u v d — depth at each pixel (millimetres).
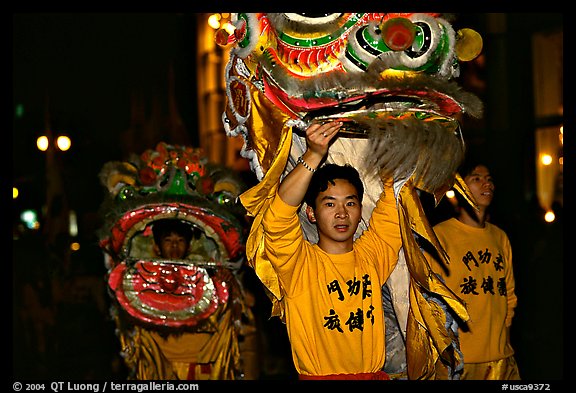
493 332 5586
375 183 4477
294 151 4398
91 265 11508
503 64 11547
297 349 4188
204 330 6637
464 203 5633
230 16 4309
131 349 6625
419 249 4297
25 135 15219
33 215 14508
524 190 11352
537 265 8914
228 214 6594
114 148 15281
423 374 4492
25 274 11375
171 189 6555
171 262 6492
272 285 4172
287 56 3982
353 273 4211
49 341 10398
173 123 14484
